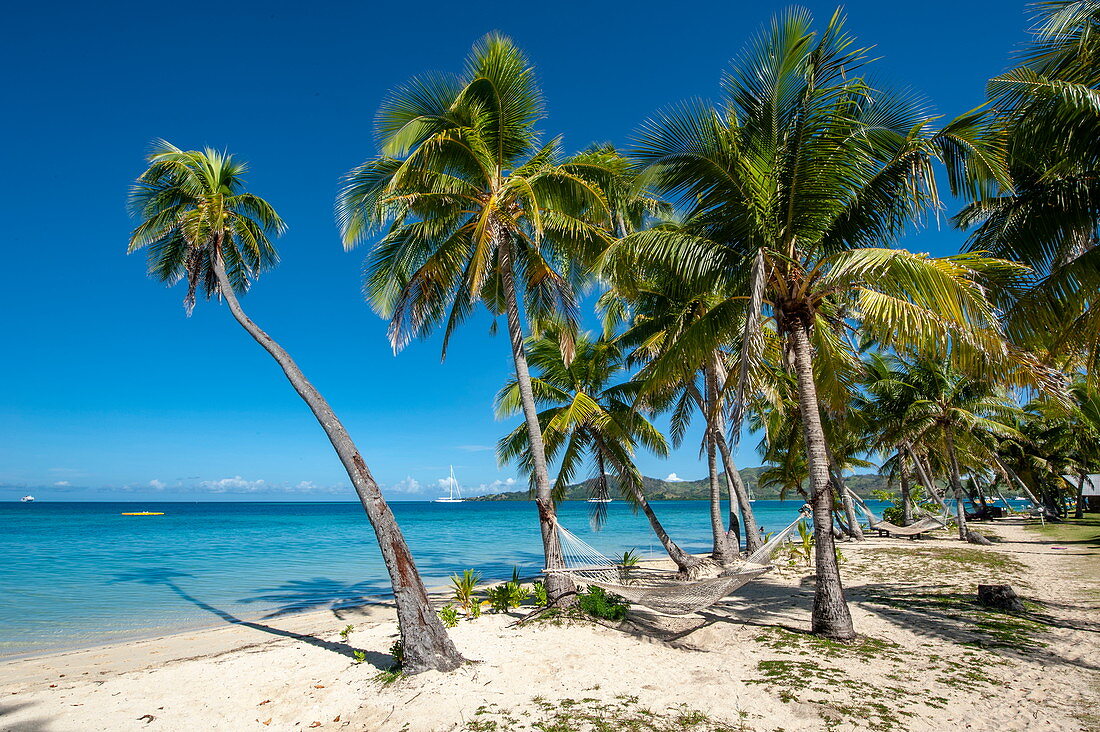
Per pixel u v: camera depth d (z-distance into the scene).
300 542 35.53
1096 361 8.12
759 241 8.40
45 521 61.69
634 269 8.88
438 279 10.76
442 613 10.09
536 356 15.51
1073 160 7.50
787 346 9.30
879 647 7.73
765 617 9.94
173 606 15.13
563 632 9.19
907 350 8.30
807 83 7.68
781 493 30.70
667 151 8.34
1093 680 6.34
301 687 7.25
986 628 8.59
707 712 5.80
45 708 6.77
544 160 11.10
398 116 10.21
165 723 6.30
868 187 8.08
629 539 35.34
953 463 23.20
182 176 10.08
